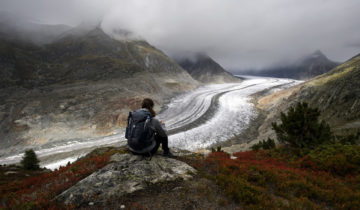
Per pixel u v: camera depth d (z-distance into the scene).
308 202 3.69
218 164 5.58
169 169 4.40
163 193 3.53
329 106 34.81
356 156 7.24
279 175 5.17
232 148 29.39
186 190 3.63
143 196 3.40
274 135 29.16
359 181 5.86
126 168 4.25
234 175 4.72
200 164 5.34
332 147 8.63
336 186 5.14
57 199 3.35
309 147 10.16
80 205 3.12
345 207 3.85
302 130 10.72
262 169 5.45
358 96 29.36
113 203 3.17
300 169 7.45
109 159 5.39
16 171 12.74
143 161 4.55
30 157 15.41
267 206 3.30
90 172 4.66
